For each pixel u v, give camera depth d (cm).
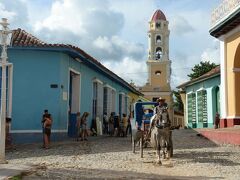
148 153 1534
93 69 2578
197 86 3353
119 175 1084
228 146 1744
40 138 1938
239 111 2122
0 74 1911
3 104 1321
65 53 2031
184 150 1619
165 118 1340
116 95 3309
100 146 1762
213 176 1062
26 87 1953
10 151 1617
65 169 1184
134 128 1529
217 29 2153
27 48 1931
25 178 1038
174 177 1049
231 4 1923
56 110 1964
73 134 2170
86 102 2448
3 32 1334
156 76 6744
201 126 3222
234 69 2130
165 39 6756
